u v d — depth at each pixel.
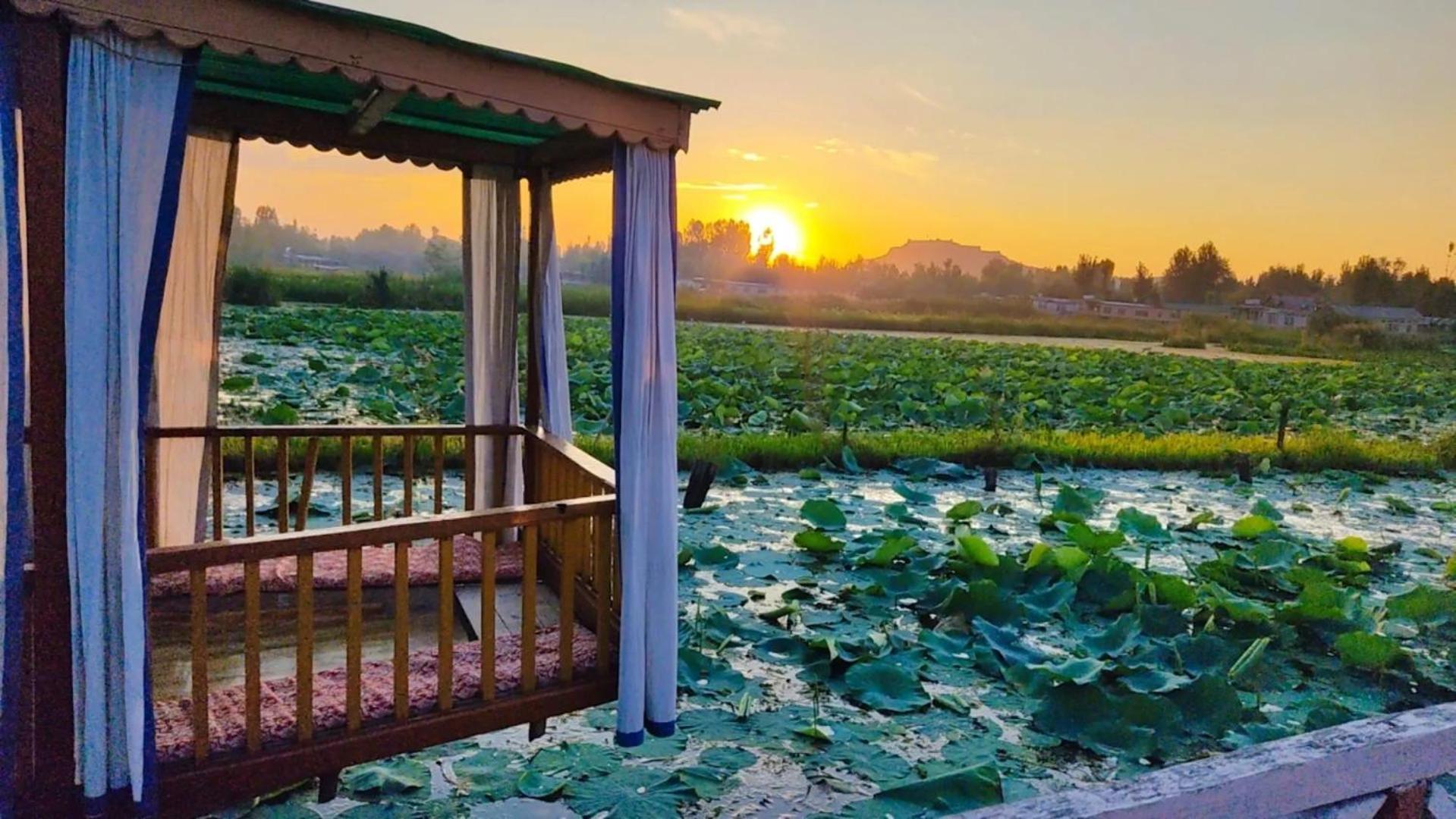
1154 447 9.63
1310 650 4.46
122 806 2.26
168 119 2.25
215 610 3.39
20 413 2.09
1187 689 3.67
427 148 4.07
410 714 2.76
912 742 3.39
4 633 2.09
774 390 12.80
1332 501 8.23
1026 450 9.24
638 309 3.01
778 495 7.25
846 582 5.08
